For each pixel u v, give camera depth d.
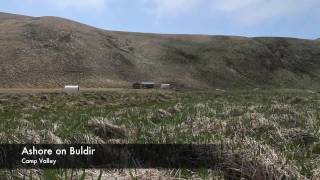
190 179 8.27
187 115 20.03
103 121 14.95
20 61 157.50
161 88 140.50
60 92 72.38
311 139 13.52
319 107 27.38
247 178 8.42
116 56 185.50
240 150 9.04
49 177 7.95
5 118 21.80
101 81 159.88
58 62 164.25
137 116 20.84
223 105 28.05
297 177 8.53
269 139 13.34
